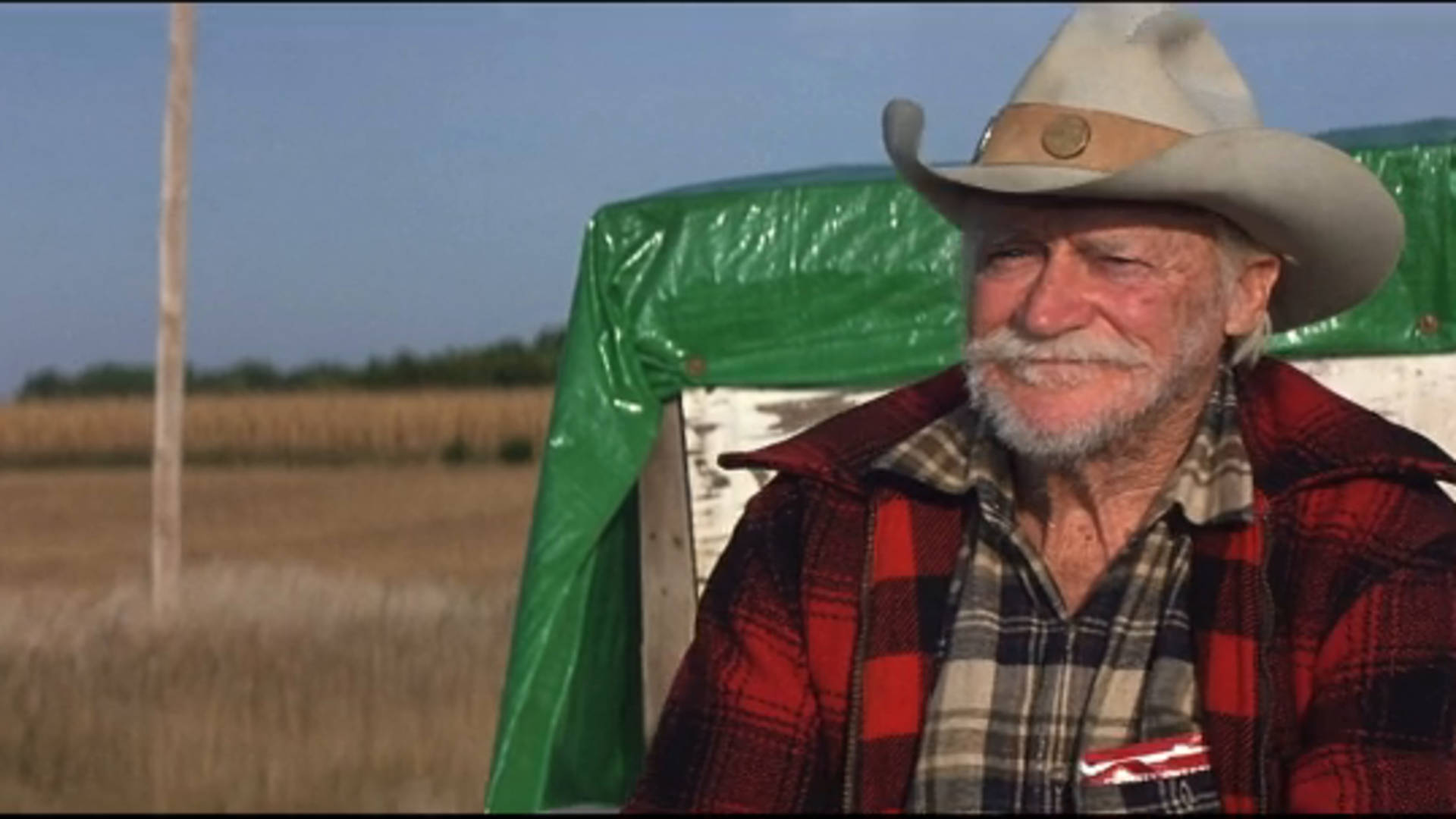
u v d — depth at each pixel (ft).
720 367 19.45
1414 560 10.64
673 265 19.54
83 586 60.59
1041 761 10.89
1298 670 10.65
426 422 154.20
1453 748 10.39
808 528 11.50
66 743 38.42
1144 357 10.87
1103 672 10.87
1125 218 10.89
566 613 19.12
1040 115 11.32
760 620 11.44
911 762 11.03
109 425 145.18
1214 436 11.10
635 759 20.53
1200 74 11.81
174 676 41.81
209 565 64.75
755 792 11.27
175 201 62.59
